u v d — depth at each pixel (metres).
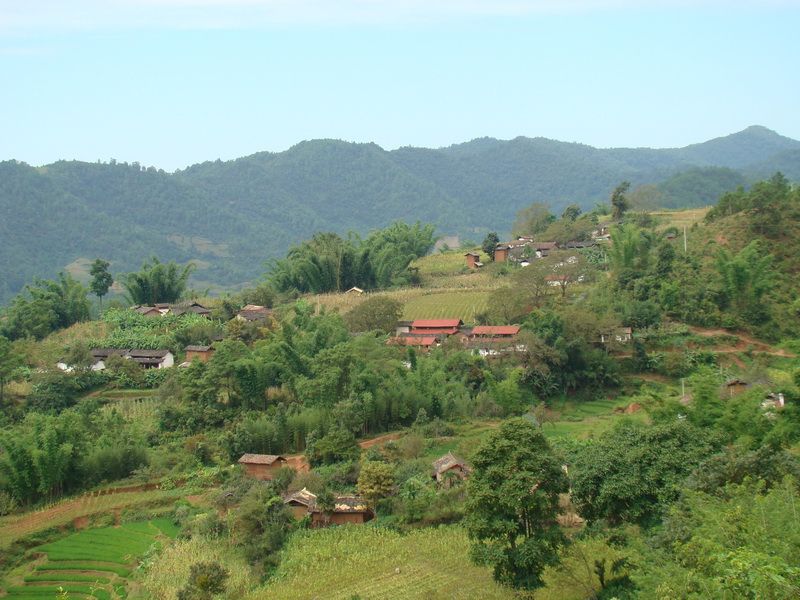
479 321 96.62
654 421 49.84
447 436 69.69
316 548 47.75
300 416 68.25
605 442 40.78
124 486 61.72
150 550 50.69
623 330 83.38
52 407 76.12
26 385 81.62
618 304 87.50
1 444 59.81
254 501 52.22
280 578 44.66
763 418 44.56
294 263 125.50
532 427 34.53
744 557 19.11
